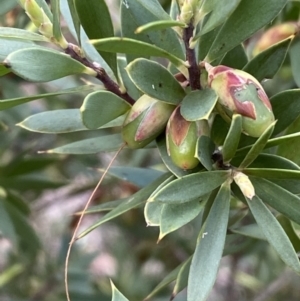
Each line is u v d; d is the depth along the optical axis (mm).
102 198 377
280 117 150
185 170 143
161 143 150
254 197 140
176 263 415
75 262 388
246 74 133
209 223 137
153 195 127
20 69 131
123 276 422
